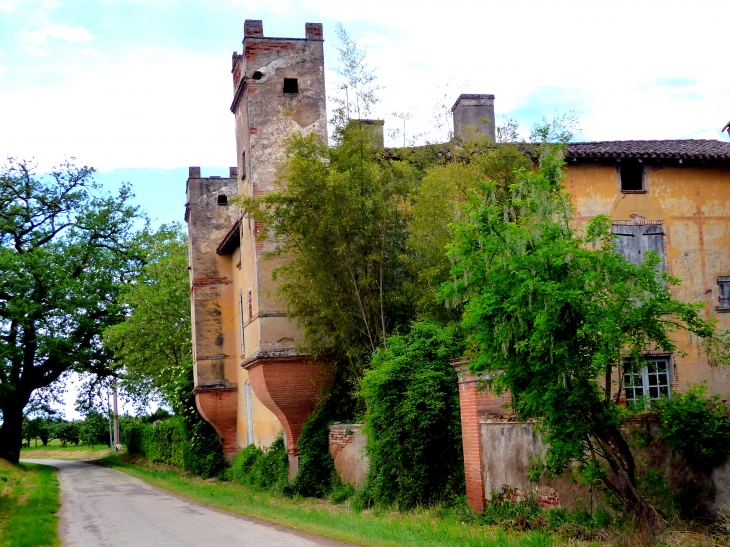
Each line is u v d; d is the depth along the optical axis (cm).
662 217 2244
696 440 1146
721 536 1061
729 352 1408
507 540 1130
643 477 1178
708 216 2270
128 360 3638
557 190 1201
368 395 1656
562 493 1278
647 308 1070
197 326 3005
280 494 2045
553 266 1098
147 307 3553
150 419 4788
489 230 1164
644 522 1107
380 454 1642
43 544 1391
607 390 1175
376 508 1606
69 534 1563
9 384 4041
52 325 4309
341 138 1897
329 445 2047
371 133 1925
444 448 1592
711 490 1141
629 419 1214
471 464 1461
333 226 1822
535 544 1091
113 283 4512
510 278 1127
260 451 2567
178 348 3575
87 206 4566
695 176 2281
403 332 1873
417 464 1574
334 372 2072
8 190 4409
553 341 1078
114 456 5578
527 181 1191
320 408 2067
